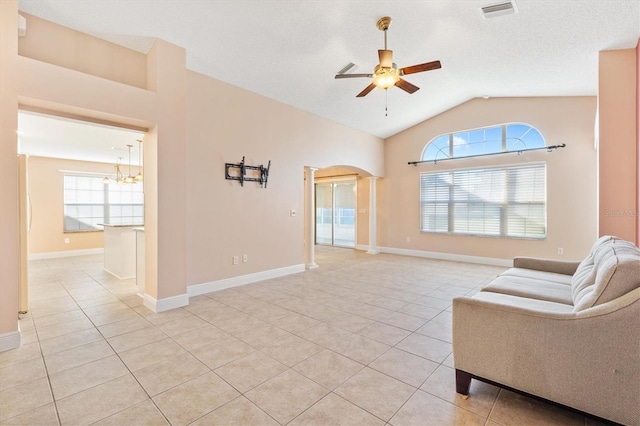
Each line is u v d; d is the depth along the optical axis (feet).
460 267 18.83
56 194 23.36
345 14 10.27
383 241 25.00
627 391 4.71
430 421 5.35
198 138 12.84
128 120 10.25
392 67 10.41
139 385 6.43
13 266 8.07
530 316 5.40
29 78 8.20
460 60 13.42
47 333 9.03
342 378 6.70
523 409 5.68
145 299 11.50
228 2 9.36
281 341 8.51
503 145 19.15
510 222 18.95
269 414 5.54
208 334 8.96
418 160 22.71
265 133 15.56
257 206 15.21
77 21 9.56
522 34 10.98
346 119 19.77
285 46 11.84
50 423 5.30
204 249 13.10
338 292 13.34
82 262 20.76
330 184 29.50
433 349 8.05
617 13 8.98
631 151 10.41
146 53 11.36
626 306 4.70
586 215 16.65
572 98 16.90
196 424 5.29
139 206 27.94
